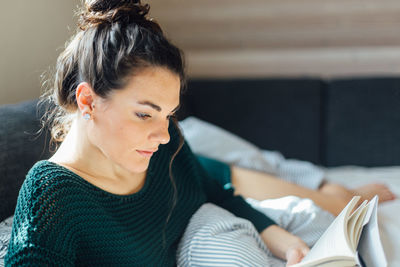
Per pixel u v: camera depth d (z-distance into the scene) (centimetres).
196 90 202
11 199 100
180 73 82
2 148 102
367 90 198
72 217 79
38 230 73
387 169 196
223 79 205
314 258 79
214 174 143
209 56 217
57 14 159
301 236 117
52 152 112
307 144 202
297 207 121
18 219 76
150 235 95
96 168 88
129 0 87
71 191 80
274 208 122
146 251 93
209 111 201
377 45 213
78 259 83
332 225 85
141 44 78
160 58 78
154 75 78
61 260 74
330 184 164
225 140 165
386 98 197
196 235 102
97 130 81
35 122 112
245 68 218
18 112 112
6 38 140
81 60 80
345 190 160
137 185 97
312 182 165
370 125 197
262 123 201
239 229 104
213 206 113
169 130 110
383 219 140
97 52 78
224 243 98
